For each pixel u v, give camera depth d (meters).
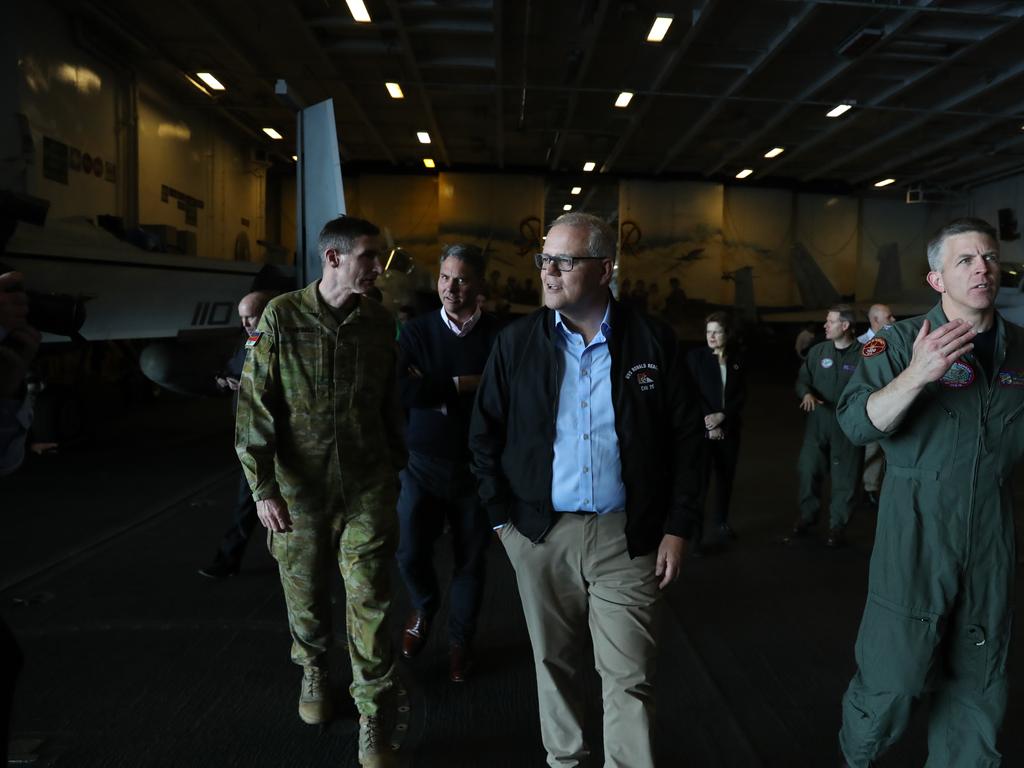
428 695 2.62
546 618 1.92
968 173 25.92
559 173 26.77
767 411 12.03
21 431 1.29
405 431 2.46
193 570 3.96
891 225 28.70
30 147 11.82
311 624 2.35
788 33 14.18
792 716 2.50
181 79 17.28
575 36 15.23
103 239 7.10
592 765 2.22
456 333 2.77
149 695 2.59
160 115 17.36
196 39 15.32
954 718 1.78
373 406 2.31
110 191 14.98
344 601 3.48
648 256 27.14
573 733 1.91
